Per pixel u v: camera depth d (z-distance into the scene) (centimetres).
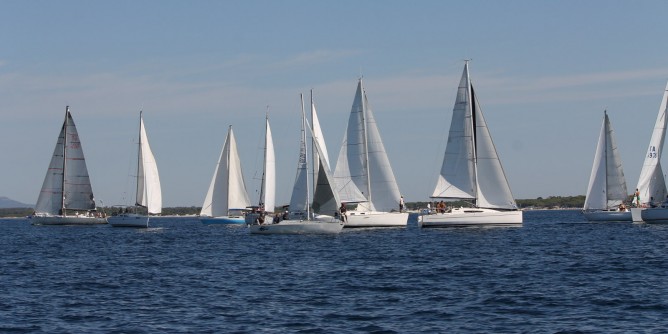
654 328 3812
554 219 18588
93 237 12144
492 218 11250
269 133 15462
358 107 11550
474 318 4131
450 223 11238
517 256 7231
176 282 5744
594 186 12925
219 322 4128
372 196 11644
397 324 4012
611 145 12781
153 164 15000
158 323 4125
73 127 15462
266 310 4456
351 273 6103
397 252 7900
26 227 18650
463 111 11350
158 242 10600
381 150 11631
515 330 3831
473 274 5875
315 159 10975
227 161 16088
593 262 6538
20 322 4197
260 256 7825
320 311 4400
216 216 16088
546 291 4941
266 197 15500
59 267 7012
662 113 11788
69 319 4266
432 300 4697
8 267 7062
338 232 10575
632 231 10462
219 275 6153
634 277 5500
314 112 12219
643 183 11962
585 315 4153
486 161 11331
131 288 5441
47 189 15438
